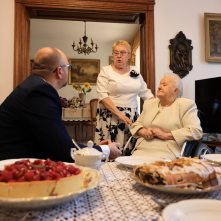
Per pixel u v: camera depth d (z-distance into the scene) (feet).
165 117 5.65
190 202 1.56
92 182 2.15
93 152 2.93
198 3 12.73
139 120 6.34
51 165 2.09
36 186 1.77
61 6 11.63
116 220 1.68
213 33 12.59
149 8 12.17
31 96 3.73
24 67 11.51
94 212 1.81
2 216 1.66
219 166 3.44
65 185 1.85
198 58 12.60
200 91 11.94
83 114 17.98
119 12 12.19
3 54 11.28
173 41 12.31
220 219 1.43
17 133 3.80
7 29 11.34
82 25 23.75
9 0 11.38
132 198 2.12
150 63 12.14
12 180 1.80
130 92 8.35
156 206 1.93
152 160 3.71
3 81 11.24
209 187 2.15
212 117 11.34
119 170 3.26
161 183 2.21
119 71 8.51
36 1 11.41
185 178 2.18
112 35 26.58
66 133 3.79
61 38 27.58
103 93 8.26
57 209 1.84
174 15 12.51
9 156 3.75
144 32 12.69
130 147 8.09
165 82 5.84
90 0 11.82
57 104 3.96
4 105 3.99
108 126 8.26
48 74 4.33
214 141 11.03
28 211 1.77
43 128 3.61
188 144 5.26
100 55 28.96
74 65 28.45
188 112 5.55
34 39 27.61
